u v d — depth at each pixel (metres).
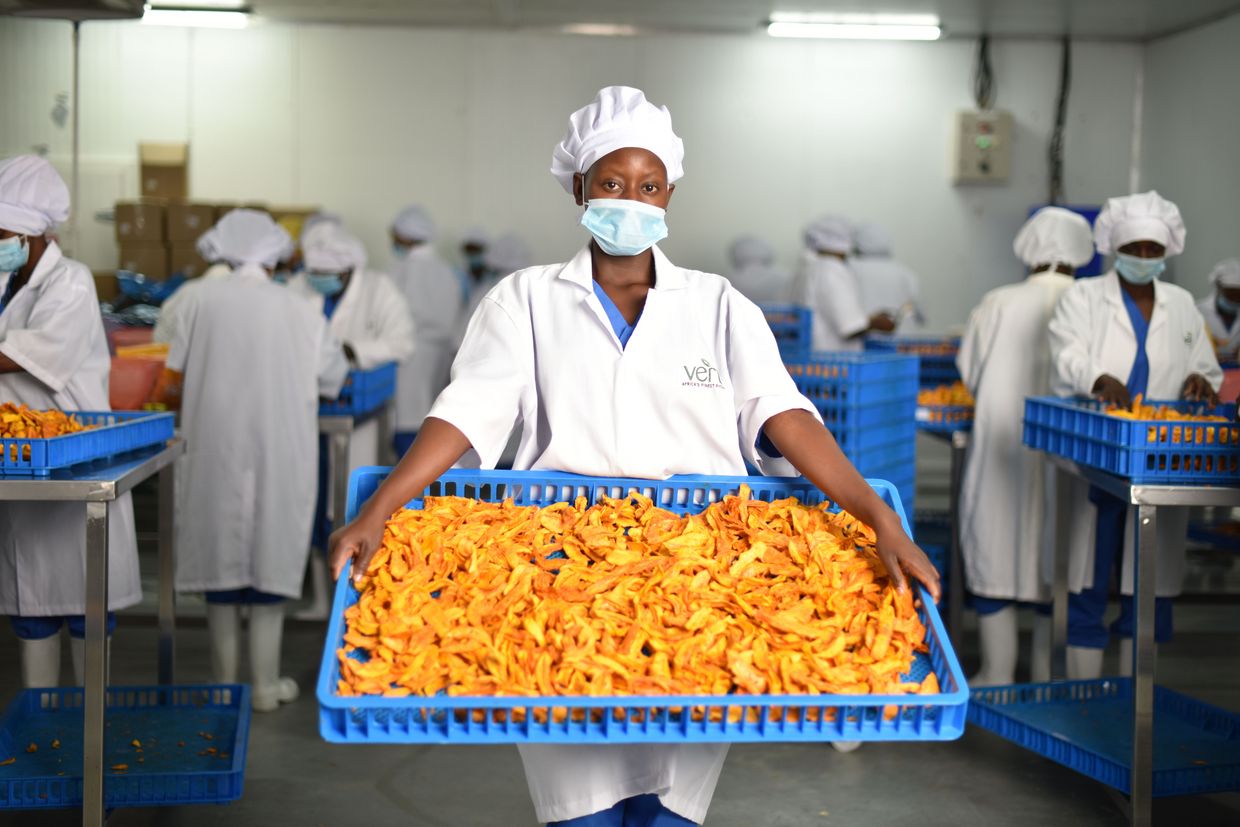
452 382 1.79
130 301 6.88
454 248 8.52
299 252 5.84
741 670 1.39
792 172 8.56
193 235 7.09
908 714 1.35
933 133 8.53
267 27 8.20
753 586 1.61
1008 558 3.59
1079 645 3.40
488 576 1.61
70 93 7.19
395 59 8.32
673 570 1.62
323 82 8.30
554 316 1.85
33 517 2.80
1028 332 3.62
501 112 8.42
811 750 3.34
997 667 3.67
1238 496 2.41
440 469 1.70
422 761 3.23
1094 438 2.61
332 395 3.78
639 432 1.84
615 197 1.76
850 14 7.70
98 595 2.23
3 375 2.79
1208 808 2.95
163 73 8.17
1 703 3.53
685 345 1.84
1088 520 3.36
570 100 8.42
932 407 3.89
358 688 1.33
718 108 8.50
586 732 1.32
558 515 1.78
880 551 1.58
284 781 3.07
